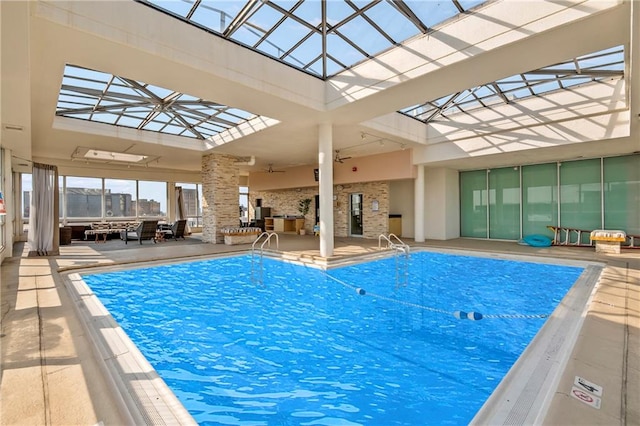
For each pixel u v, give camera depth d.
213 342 4.09
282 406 2.79
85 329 3.58
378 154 12.15
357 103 6.55
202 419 2.60
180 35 4.79
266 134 9.13
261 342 4.09
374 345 4.01
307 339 4.19
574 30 4.09
